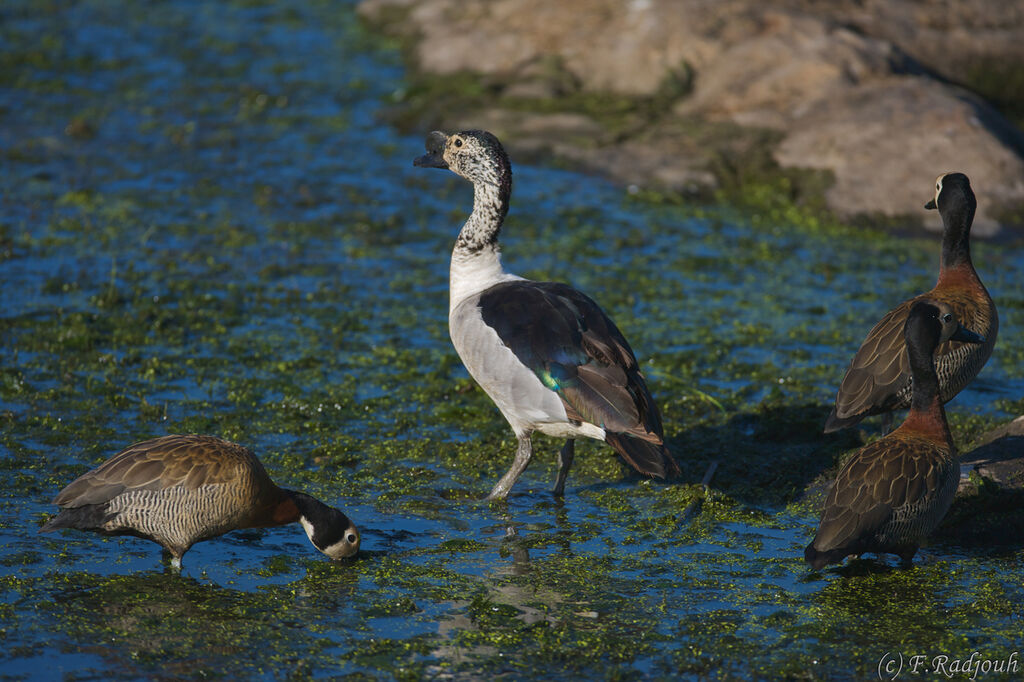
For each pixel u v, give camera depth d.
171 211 18.75
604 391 9.86
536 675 7.79
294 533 10.07
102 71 26.34
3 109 23.36
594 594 8.97
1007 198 19.39
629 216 19.55
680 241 18.56
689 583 9.18
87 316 14.35
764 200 20.27
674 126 22.17
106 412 12.02
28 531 9.63
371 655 7.99
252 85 25.69
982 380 13.73
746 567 9.48
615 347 10.13
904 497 8.98
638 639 8.29
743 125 21.75
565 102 23.27
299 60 27.55
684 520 10.38
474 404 12.89
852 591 9.09
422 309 15.62
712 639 8.30
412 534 10.00
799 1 24.14
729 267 17.55
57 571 9.05
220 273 16.38
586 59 24.09
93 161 20.89
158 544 9.71
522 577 9.24
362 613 8.60
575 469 11.62
